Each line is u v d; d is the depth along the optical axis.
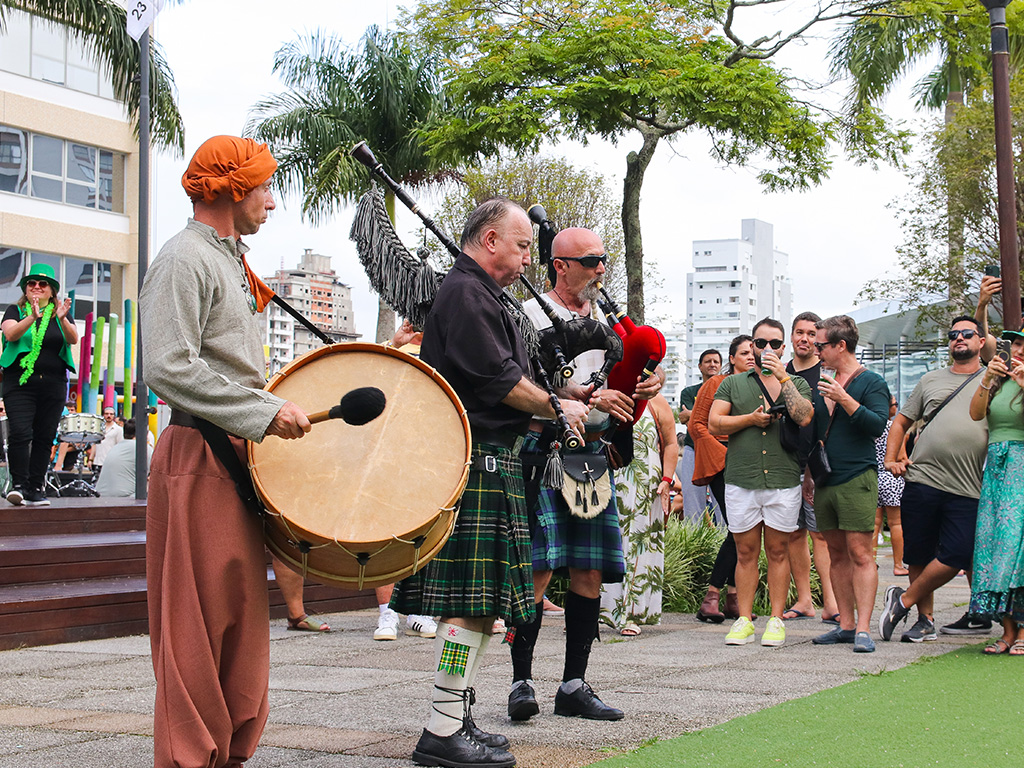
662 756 3.45
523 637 4.09
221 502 2.81
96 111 28.55
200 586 2.78
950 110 21.53
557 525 4.14
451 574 3.41
